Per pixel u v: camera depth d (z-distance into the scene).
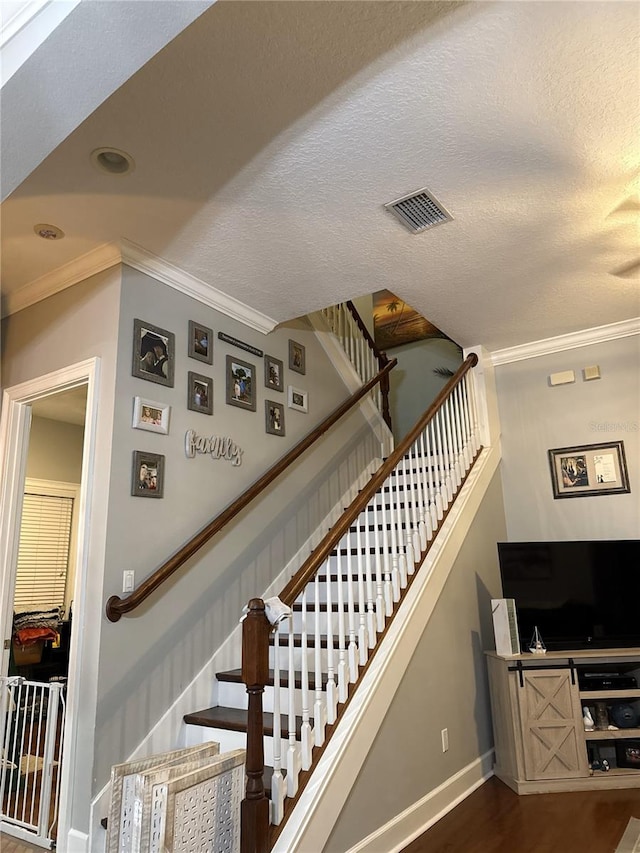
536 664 3.38
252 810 1.96
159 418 2.90
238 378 3.49
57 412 5.35
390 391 6.98
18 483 3.20
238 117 2.03
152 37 1.37
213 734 2.66
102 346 2.83
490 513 4.19
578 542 3.76
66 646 5.35
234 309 3.48
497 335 4.34
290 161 2.26
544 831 2.69
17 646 5.05
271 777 2.20
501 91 1.96
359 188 2.44
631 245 2.99
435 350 6.85
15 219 2.59
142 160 2.22
